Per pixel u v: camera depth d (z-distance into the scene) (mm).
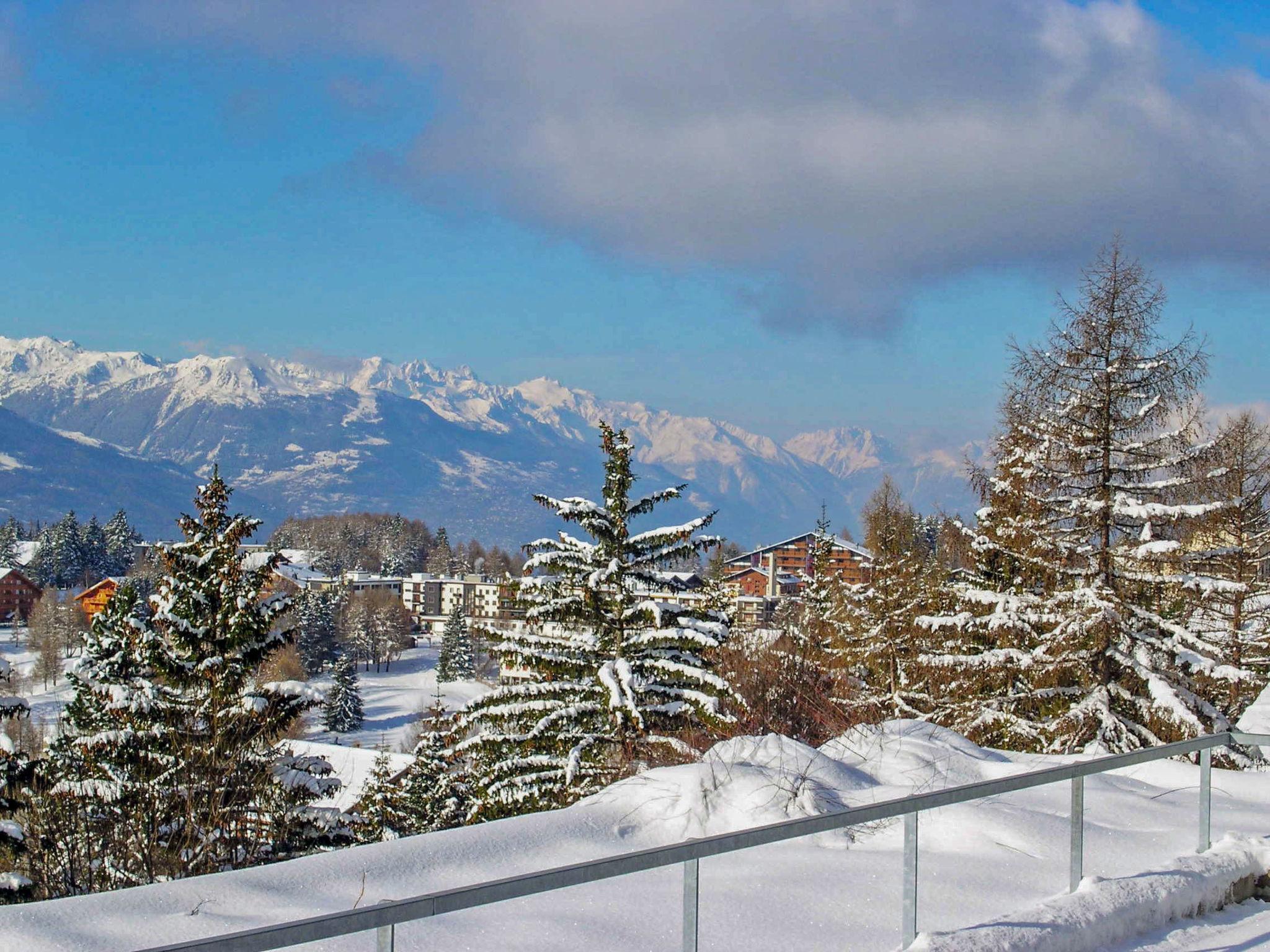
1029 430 23672
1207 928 6660
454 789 33250
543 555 20609
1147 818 8594
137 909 6051
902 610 34125
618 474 20812
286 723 19250
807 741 16906
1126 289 22609
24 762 16109
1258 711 14477
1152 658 22062
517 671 21609
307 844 18094
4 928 5633
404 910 3816
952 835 7750
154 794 17047
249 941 3447
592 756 18938
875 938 5812
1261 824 8508
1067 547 22516
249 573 20156
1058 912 6133
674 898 6352
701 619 20453
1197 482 22281
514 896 4125
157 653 18906
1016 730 23516
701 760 9195
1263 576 29094
